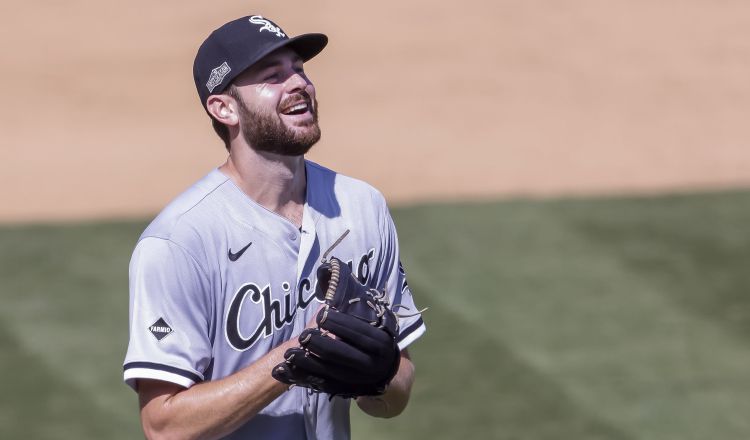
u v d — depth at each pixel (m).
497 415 28.28
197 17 70.25
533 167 48.22
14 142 52.53
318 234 13.23
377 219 13.91
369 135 53.00
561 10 70.12
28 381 29.59
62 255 37.12
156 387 12.45
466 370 30.08
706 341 31.67
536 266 36.03
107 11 71.00
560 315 32.97
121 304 33.78
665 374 30.06
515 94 58.25
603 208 41.19
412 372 14.49
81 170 49.00
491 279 35.09
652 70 61.44
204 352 12.55
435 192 44.50
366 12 70.75
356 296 12.00
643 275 35.47
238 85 12.53
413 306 14.66
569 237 38.31
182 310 12.42
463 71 61.31
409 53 63.94
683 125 54.03
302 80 12.58
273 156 12.73
